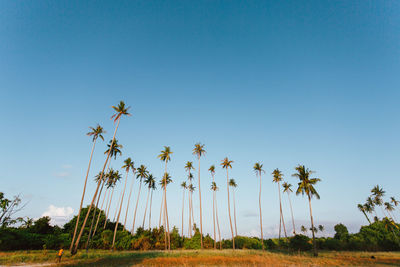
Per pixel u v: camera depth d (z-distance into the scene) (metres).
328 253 46.88
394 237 60.62
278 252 46.16
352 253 47.66
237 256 33.94
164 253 38.03
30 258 25.67
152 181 76.69
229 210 61.47
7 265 21.25
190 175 79.00
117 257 30.98
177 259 28.67
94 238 52.81
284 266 23.27
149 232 62.56
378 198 76.06
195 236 59.62
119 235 55.22
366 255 42.03
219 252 41.78
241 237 70.88
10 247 38.12
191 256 33.25
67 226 57.34
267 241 76.81
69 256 30.02
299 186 44.88
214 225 67.94
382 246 60.50
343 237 73.62
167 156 58.22
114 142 46.56
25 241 40.66
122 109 42.81
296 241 50.91
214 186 77.75
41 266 20.84
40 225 52.09
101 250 48.12
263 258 31.12
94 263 23.95
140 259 28.52
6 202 39.00
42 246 43.25
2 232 37.75
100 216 58.97
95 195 38.12
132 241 52.94
